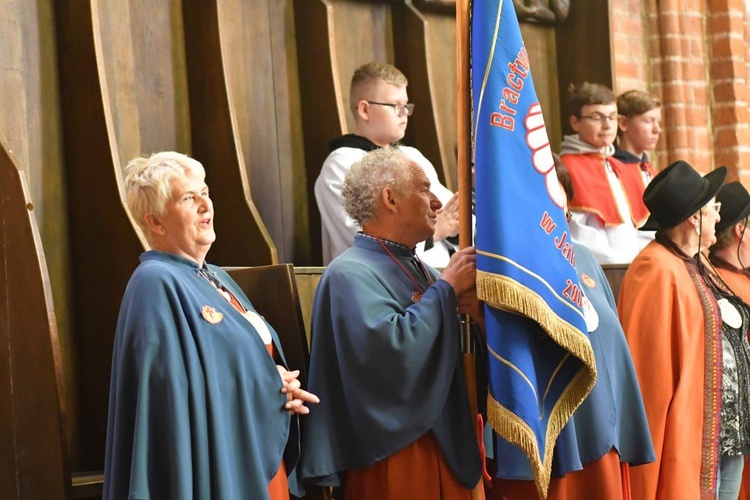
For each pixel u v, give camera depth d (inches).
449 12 262.1
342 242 205.9
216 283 141.6
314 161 231.0
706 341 185.9
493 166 141.3
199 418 127.2
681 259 191.2
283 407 136.6
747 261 213.9
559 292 141.3
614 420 154.8
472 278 143.5
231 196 209.3
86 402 184.4
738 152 312.0
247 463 130.3
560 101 282.2
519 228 140.1
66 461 150.3
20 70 185.0
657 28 307.6
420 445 141.2
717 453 183.2
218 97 211.2
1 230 154.8
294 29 233.0
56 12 190.2
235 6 223.5
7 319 153.9
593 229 242.5
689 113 308.0
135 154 203.5
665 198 189.9
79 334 185.9
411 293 147.3
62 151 188.5
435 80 258.5
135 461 124.6
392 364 138.2
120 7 204.2
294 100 231.6
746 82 318.3
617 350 162.4
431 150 246.2
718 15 315.3
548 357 145.9
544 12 278.5
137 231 182.9
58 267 185.0
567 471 147.3
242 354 133.4
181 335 129.7
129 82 204.1
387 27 250.4
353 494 143.8
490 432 157.0
